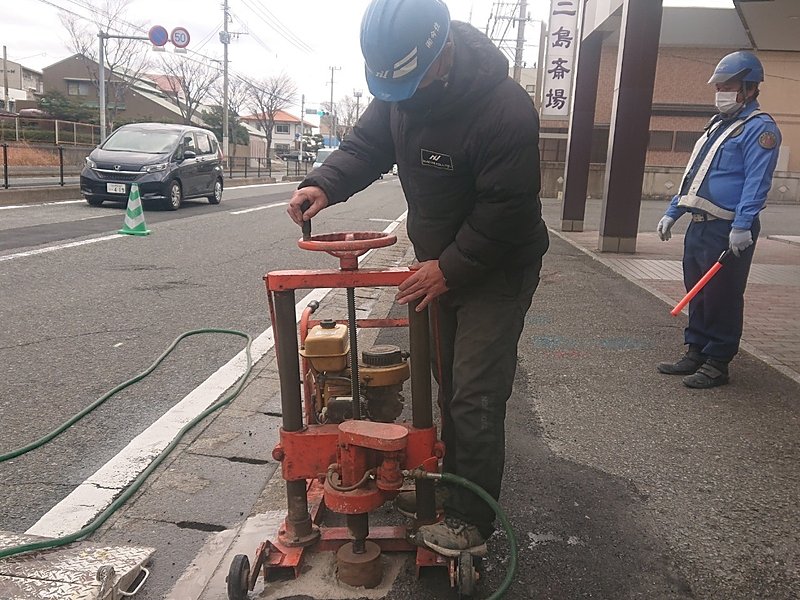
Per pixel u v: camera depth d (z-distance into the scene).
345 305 6.20
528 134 2.00
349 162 2.42
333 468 2.14
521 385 4.13
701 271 4.13
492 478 2.19
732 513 2.69
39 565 2.19
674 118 26.23
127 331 5.09
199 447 3.19
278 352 2.14
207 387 3.98
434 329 2.32
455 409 2.20
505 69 2.06
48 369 4.20
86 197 13.80
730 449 3.28
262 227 11.95
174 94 57.03
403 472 2.11
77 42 39.19
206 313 5.70
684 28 25.03
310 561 2.28
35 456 3.08
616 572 2.31
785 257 9.92
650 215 17.30
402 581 2.21
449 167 2.11
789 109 24.81
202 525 2.55
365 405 2.48
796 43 11.88
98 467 2.99
